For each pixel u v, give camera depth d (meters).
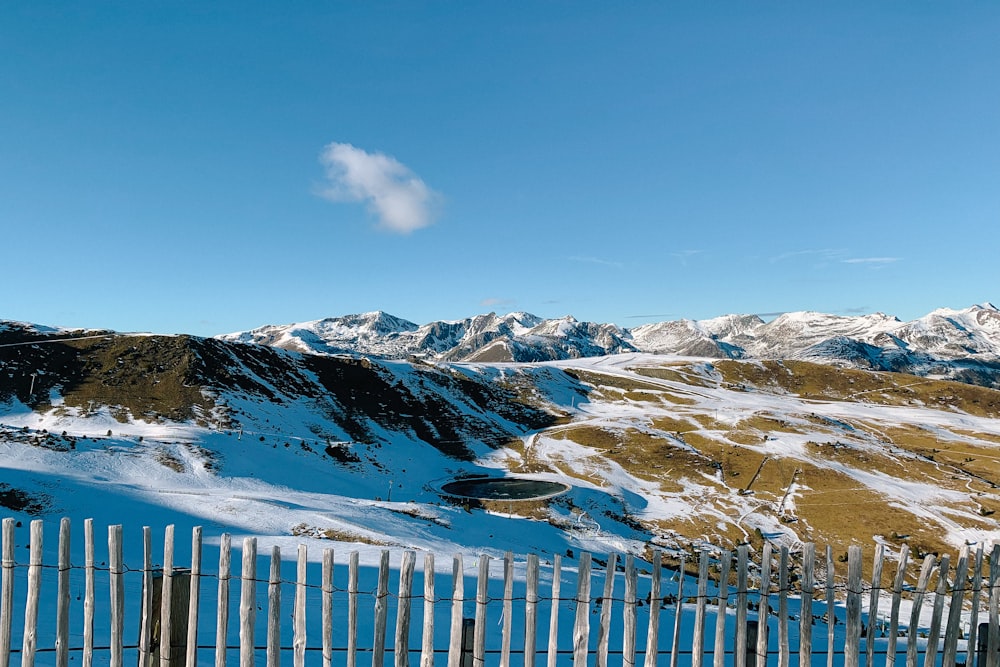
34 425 105.00
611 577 9.28
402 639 9.27
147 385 129.12
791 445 143.75
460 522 74.19
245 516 58.03
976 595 9.83
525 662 9.12
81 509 57.06
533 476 123.12
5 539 9.41
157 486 73.81
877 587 9.56
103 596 23.03
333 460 111.56
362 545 49.25
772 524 97.81
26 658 9.25
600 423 165.75
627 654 9.16
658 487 117.62
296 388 151.75
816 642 24.14
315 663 16.84
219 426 113.25
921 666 21.95
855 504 105.88
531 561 9.26
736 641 9.57
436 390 180.25
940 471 126.44
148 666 9.55
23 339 142.00
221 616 9.33
